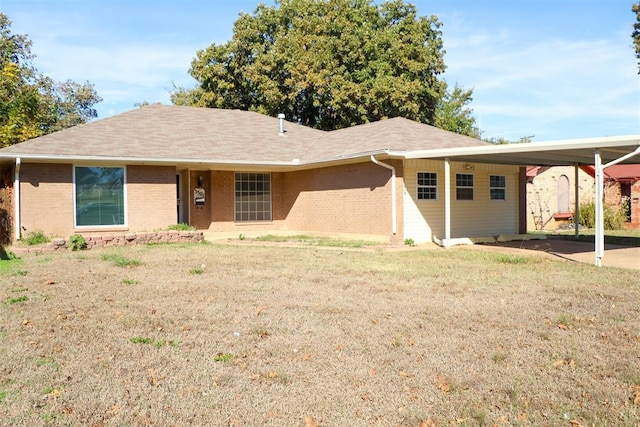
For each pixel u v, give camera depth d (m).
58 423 3.58
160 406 3.88
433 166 16.19
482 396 4.09
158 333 5.70
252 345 5.29
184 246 14.84
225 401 3.98
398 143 15.38
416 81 28.00
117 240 14.83
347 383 4.33
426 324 6.08
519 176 18.78
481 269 10.43
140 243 15.29
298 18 30.34
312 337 5.57
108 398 3.99
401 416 3.76
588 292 7.97
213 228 18.47
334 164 17.06
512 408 3.89
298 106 31.44
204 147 17.81
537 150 11.58
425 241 15.98
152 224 16.56
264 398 4.03
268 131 21.25
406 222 15.52
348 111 28.72
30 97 23.23
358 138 17.89
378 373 4.55
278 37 30.06
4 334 5.61
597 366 4.70
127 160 15.51
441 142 16.94
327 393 4.13
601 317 6.42
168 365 4.72
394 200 15.02
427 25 29.81
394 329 5.87
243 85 31.31
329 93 28.67
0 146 20.84
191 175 18.36
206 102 31.05
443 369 4.63
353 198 16.55
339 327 5.95
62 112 36.88
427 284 8.70
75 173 15.39
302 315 6.50
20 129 21.69
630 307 6.95
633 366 4.68
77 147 15.37
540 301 7.33
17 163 14.14
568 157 14.28
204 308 6.86
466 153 13.26
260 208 19.53
